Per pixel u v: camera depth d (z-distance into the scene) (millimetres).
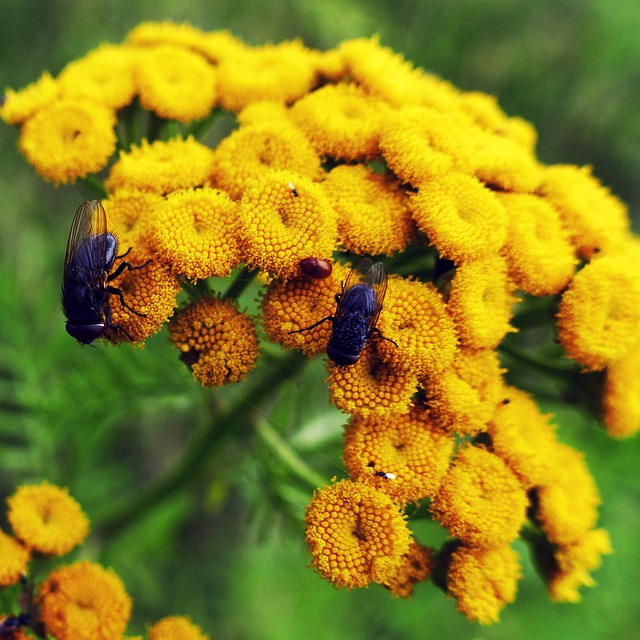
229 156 205
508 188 209
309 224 198
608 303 206
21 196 296
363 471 198
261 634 308
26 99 217
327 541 196
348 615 300
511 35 364
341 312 197
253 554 312
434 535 236
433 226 201
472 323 200
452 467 201
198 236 198
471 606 200
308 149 206
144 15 330
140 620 295
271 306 199
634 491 260
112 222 202
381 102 212
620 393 210
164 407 240
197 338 199
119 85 215
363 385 198
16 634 201
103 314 199
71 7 321
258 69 220
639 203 384
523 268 205
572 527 206
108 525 241
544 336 259
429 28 350
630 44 346
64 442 260
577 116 373
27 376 249
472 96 228
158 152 207
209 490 241
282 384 224
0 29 307
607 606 268
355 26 335
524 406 207
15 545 205
